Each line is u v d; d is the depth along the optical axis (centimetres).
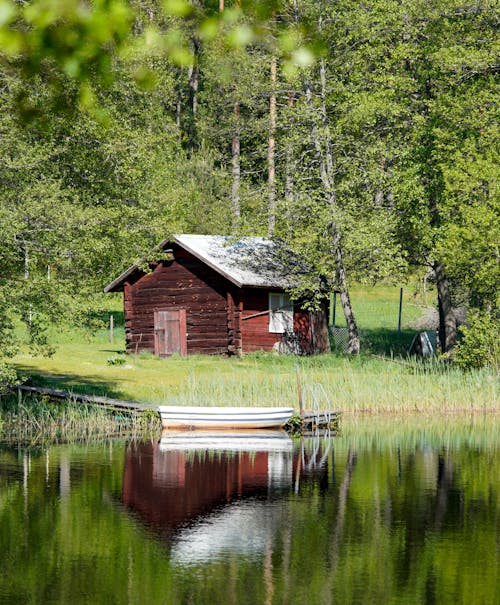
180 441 6181
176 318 10262
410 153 9656
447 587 3034
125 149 6806
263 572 3198
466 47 9406
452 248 8056
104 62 945
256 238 10881
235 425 6619
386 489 4616
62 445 5950
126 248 6450
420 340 10544
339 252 9919
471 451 5766
